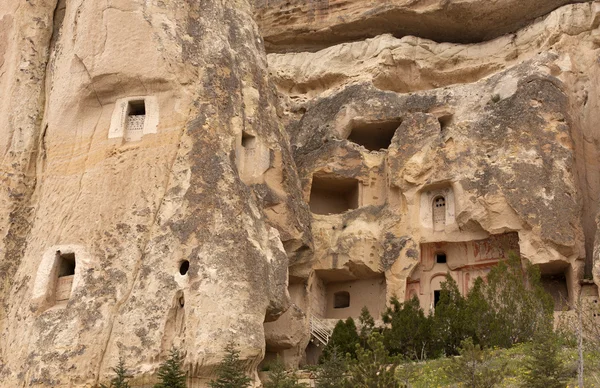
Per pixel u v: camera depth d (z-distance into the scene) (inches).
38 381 796.6
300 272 1087.0
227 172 894.4
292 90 1470.2
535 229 1104.2
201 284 812.6
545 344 708.7
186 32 989.2
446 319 938.7
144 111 954.7
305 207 1079.6
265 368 970.7
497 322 904.3
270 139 1026.7
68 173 931.3
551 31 1291.8
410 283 1209.4
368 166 1279.5
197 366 776.9
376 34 1476.4
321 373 818.8
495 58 1360.7
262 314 826.2
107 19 976.9
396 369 811.4
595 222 1136.2
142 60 951.0
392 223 1225.4
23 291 879.1
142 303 823.7
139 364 791.7
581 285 1078.4
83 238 879.7
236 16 1077.1
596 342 827.4
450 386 736.3
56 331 823.1
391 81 1396.4
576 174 1169.4
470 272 1185.4
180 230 855.1
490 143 1191.6
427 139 1242.6
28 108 1008.9
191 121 926.4
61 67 997.2
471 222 1164.5
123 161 917.2
